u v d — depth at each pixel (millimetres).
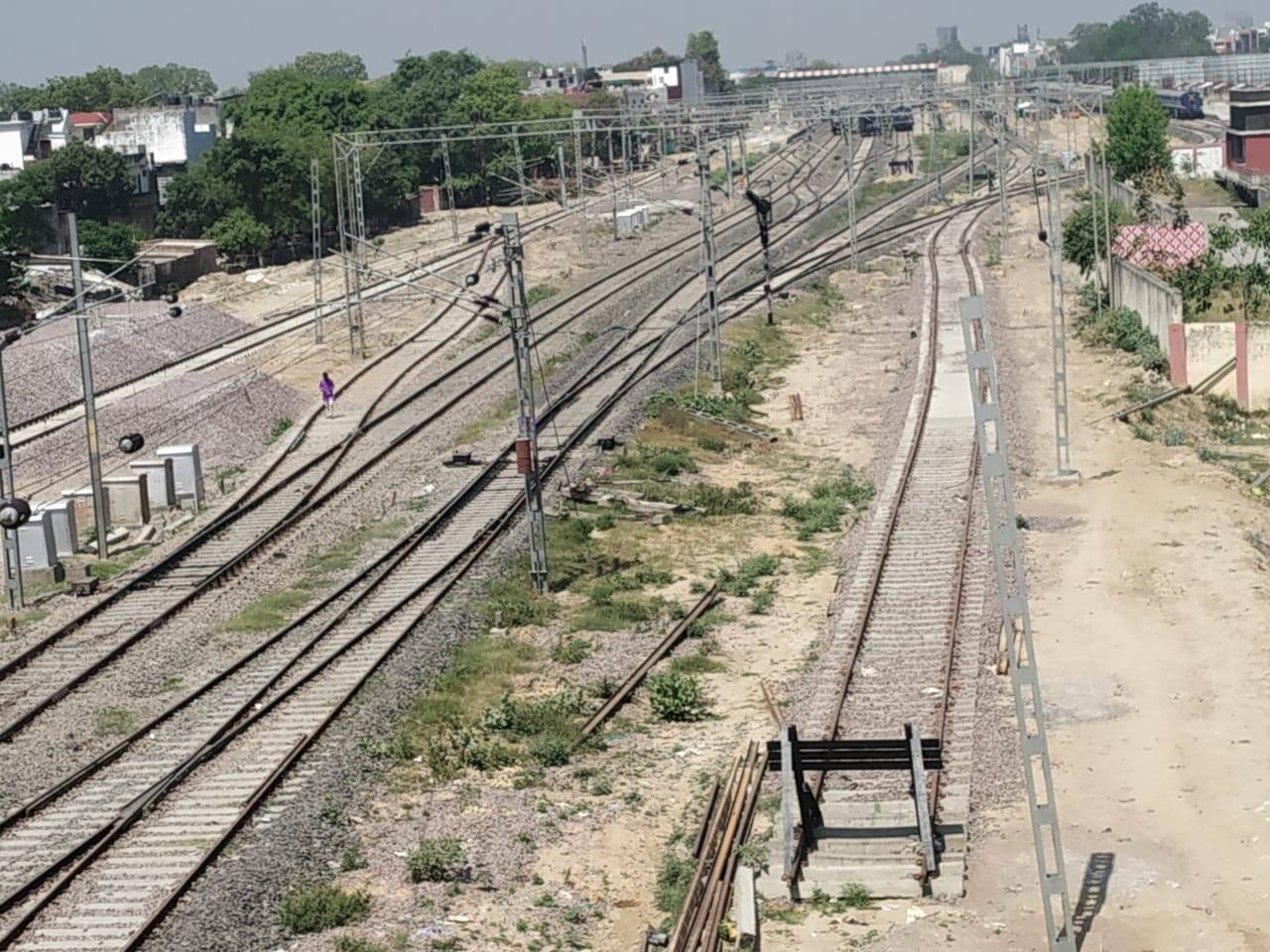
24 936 20156
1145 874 20938
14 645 32844
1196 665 28609
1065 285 74875
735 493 44094
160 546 40625
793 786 22000
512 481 45312
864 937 19719
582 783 25578
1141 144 94312
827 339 67250
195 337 68562
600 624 33781
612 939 20406
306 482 46406
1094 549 36250
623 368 59562
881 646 30562
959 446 46625
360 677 29906
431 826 23719
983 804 23344
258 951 19688
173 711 28531
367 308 76438
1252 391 51969
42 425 51875
